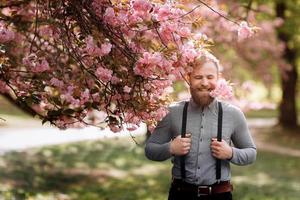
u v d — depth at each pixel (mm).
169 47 3963
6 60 4754
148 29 3992
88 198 10109
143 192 11031
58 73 4379
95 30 4082
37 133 20359
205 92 4027
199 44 4152
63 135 20031
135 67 3939
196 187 4031
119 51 4082
